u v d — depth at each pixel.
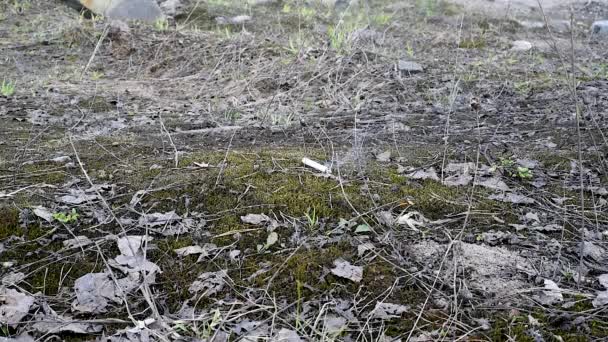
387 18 7.01
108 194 2.78
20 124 3.78
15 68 5.13
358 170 3.09
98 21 6.23
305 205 2.72
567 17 8.02
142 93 4.69
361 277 2.28
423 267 2.35
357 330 2.05
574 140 3.59
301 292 2.22
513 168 3.18
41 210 2.60
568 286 2.26
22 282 2.23
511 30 7.04
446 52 5.94
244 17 6.96
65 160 3.14
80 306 2.12
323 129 3.77
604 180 3.07
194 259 2.38
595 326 2.06
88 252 2.39
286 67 5.10
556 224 2.66
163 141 3.50
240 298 2.19
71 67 5.25
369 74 4.97
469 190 2.93
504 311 2.13
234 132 3.57
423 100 4.50
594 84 4.88
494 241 2.52
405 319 2.10
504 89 4.73
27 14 6.71
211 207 2.70
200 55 5.44
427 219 2.67
